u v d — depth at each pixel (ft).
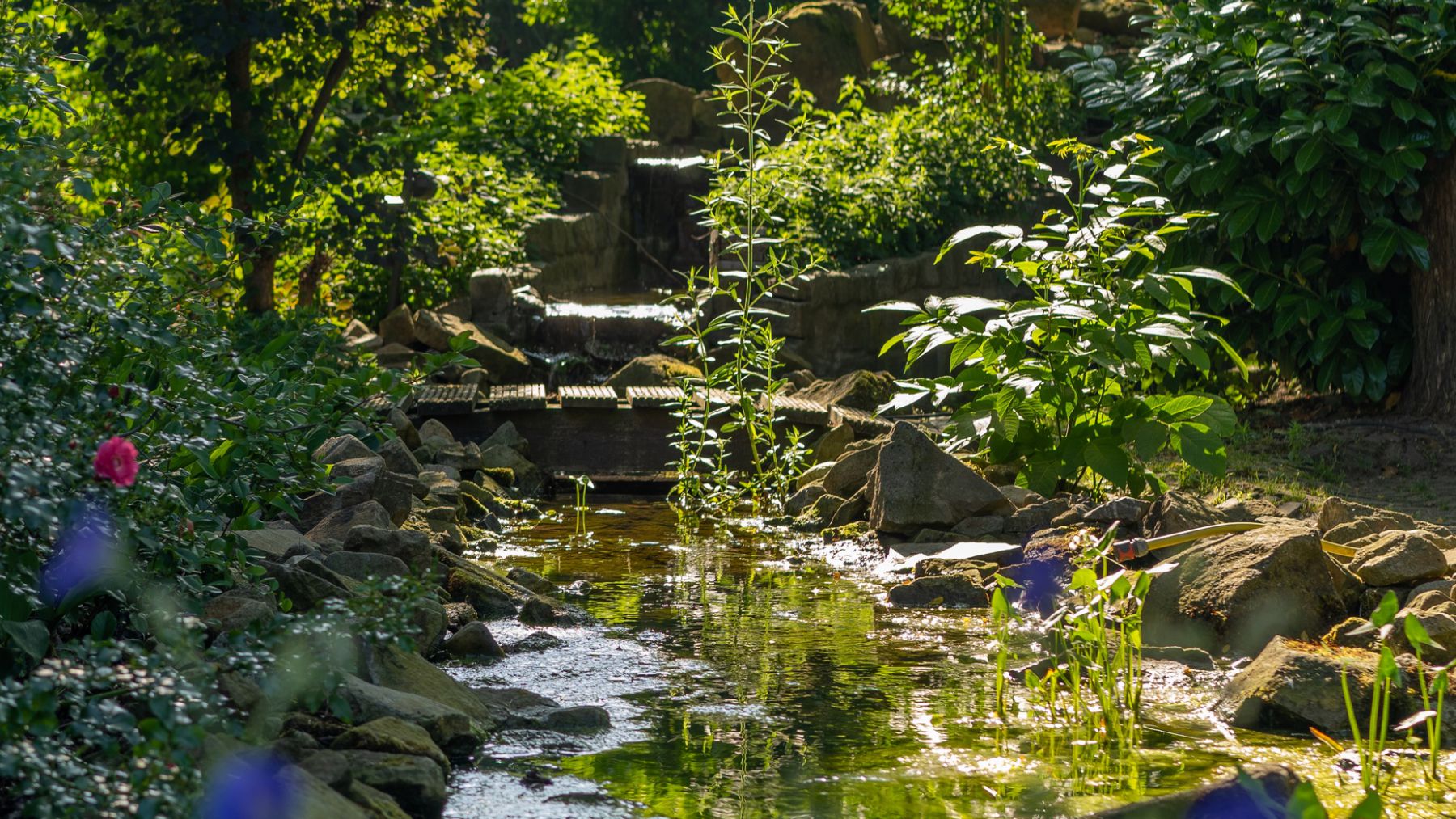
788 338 42.96
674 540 24.58
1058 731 13.62
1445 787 12.08
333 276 46.21
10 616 11.21
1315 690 13.89
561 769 12.32
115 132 36.96
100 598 13.20
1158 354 22.99
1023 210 55.67
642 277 64.44
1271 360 33.27
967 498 23.22
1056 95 63.05
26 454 10.57
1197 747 13.23
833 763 12.55
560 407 32.27
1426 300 31.19
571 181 60.90
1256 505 24.04
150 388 13.25
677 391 32.96
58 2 17.61
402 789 11.07
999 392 23.44
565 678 15.35
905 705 14.43
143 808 8.90
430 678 13.92
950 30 67.67
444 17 41.63
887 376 35.47
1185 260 32.35
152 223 14.49
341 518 20.58
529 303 42.75
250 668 11.14
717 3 98.17
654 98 76.38
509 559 22.61
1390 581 17.33
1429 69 29.99
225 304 20.68
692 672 15.69
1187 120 31.32
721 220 31.40
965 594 19.51
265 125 38.22
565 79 65.57
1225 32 32.35
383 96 43.01
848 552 23.26
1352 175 30.45
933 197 51.90
